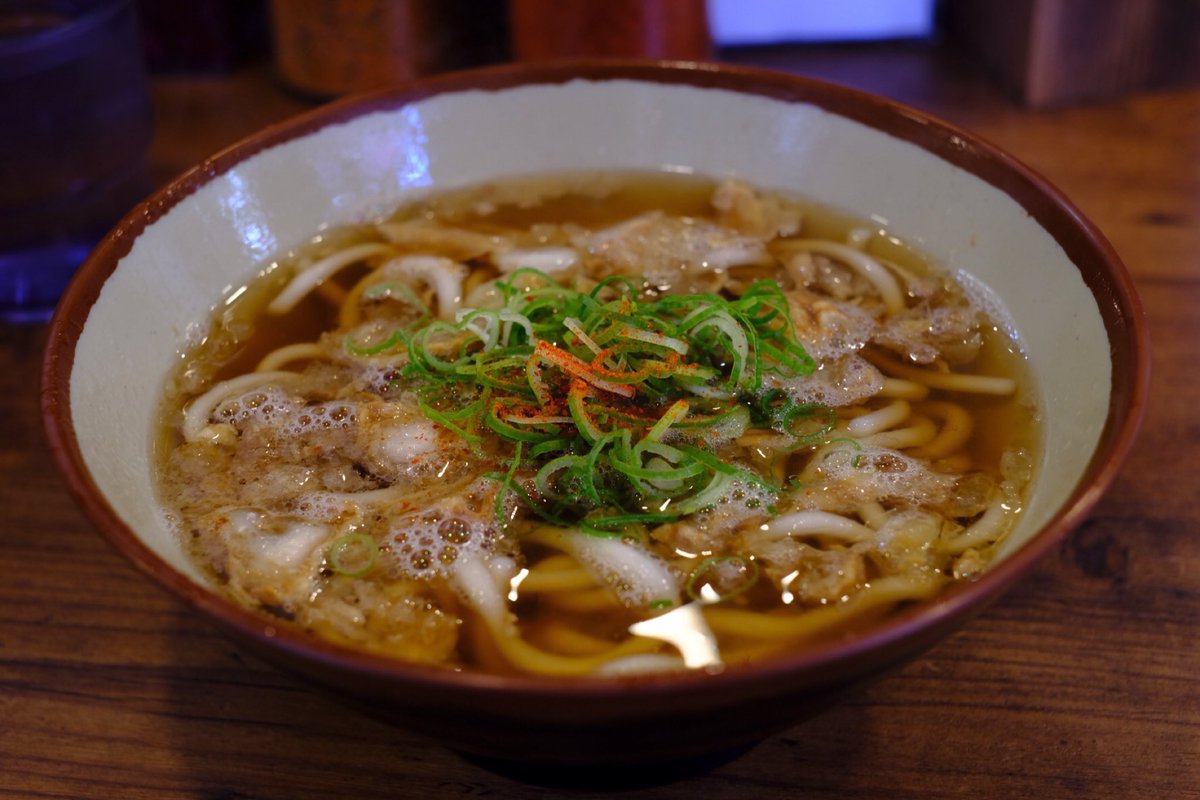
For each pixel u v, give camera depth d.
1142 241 0.32
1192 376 0.28
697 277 0.27
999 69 0.39
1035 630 0.23
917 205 0.27
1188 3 0.37
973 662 0.23
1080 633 0.23
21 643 0.24
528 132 0.29
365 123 0.28
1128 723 0.22
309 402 0.24
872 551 0.21
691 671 0.15
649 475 0.21
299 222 0.28
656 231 0.28
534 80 0.28
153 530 0.20
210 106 0.39
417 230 0.29
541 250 0.28
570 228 0.29
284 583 0.20
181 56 0.40
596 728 0.16
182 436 0.24
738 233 0.28
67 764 0.21
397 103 0.28
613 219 0.29
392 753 0.21
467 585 0.21
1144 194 0.34
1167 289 0.31
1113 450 0.18
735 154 0.29
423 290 0.27
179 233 0.25
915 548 0.21
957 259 0.26
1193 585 0.24
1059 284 0.23
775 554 0.21
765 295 0.24
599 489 0.22
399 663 0.15
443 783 0.21
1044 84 0.38
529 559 0.21
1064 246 0.23
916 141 0.26
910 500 0.22
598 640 0.20
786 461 0.23
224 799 0.21
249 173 0.26
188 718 0.22
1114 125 0.37
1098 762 0.21
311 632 0.20
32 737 0.22
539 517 0.22
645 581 0.21
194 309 0.25
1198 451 0.27
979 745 0.21
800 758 0.21
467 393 0.24
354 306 0.27
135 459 0.22
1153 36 0.37
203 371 0.25
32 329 0.31
